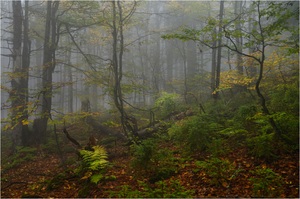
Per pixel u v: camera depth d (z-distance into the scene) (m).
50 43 15.28
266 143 6.84
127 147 11.09
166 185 6.24
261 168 6.31
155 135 11.66
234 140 8.41
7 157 13.07
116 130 14.32
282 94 9.55
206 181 6.21
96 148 7.82
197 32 7.82
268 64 11.39
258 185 5.21
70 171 8.70
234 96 13.57
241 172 6.32
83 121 15.72
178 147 9.30
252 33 7.66
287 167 6.07
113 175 7.95
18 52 14.90
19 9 15.38
